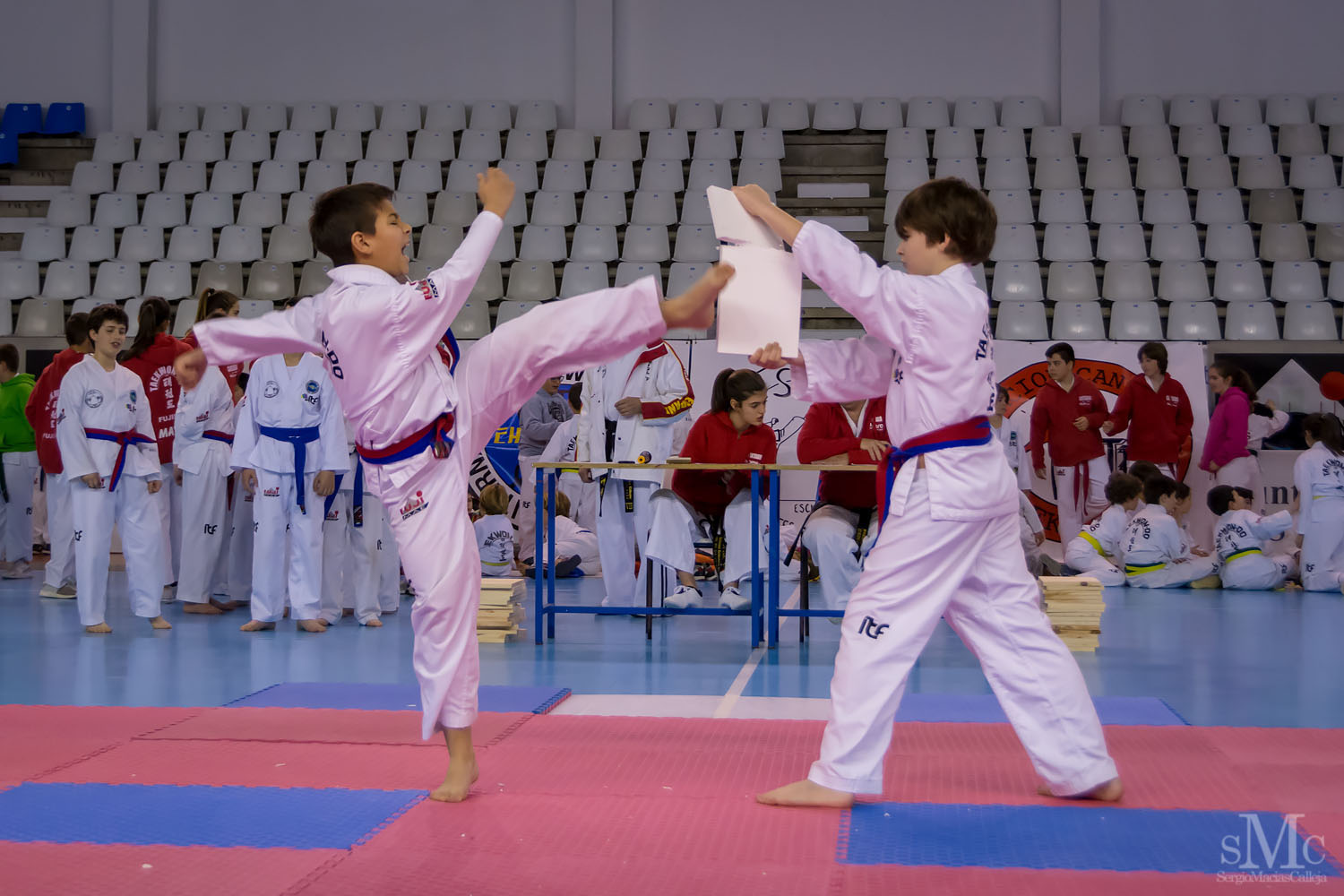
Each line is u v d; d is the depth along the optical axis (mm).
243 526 7633
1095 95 13188
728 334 2969
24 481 9344
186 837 2615
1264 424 10258
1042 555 7246
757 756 3453
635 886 2309
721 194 2990
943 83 13570
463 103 13875
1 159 13547
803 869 2408
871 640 2875
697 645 6133
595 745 3617
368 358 2818
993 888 2289
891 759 3439
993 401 2873
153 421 7891
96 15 13961
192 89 14039
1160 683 4980
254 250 12578
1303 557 9172
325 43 13977
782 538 9688
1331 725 4082
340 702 4395
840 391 3062
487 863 2441
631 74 13820
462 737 2965
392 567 7434
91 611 6441
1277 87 13258
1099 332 11289
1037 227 12461
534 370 2957
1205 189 12531
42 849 2531
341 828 2684
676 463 5902
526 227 12555
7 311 12211
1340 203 12281
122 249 12648
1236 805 2896
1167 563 9305
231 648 5918
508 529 7965
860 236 12492
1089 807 2871
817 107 13367
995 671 2945
